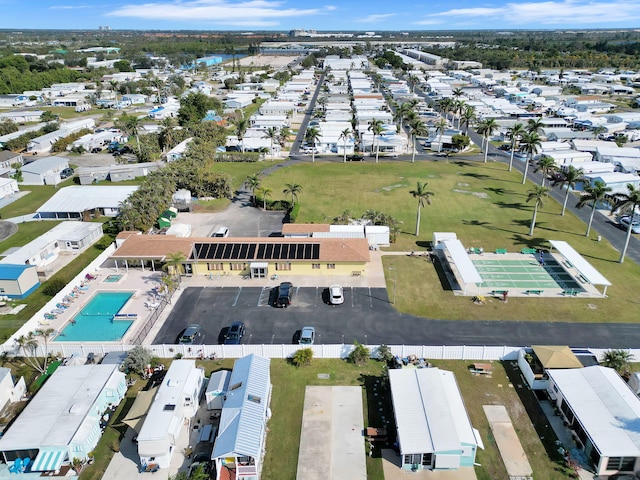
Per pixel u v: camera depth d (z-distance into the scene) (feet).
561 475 131.75
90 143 518.78
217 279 242.17
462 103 571.69
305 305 217.97
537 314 209.77
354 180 404.98
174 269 245.65
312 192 374.22
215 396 153.48
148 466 132.98
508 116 647.97
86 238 282.36
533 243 281.95
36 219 325.62
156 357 181.27
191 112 603.67
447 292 228.22
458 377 170.19
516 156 477.36
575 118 604.90
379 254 268.41
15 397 161.58
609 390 149.89
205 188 360.89
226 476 130.31
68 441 134.00
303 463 135.95
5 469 133.90
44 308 210.59
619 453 127.13
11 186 379.55
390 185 390.42
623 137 514.68
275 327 201.98
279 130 572.51
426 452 129.59
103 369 162.91
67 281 242.99
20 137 511.81
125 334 196.95
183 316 210.38
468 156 482.28
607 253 268.62
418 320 205.98
